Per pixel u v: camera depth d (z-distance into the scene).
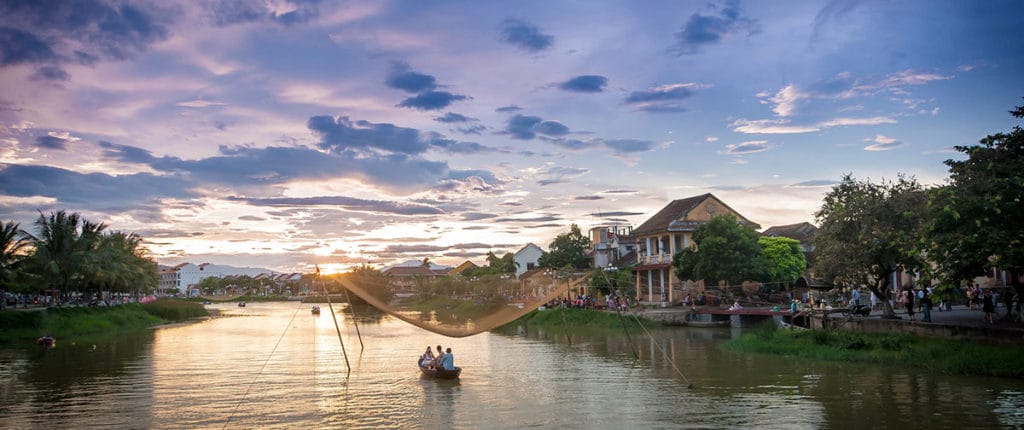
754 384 23.62
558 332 50.44
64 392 23.92
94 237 62.66
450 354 27.50
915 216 28.56
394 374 28.20
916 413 18.28
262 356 35.66
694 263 52.34
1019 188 21.27
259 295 182.88
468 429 17.95
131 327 58.84
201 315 82.06
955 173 25.98
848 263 30.59
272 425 18.66
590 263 76.25
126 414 20.08
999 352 23.44
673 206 65.00
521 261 101.62
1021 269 22.69
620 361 31.50
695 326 50.22
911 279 44.47
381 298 27.33
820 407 19.48
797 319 41.19
